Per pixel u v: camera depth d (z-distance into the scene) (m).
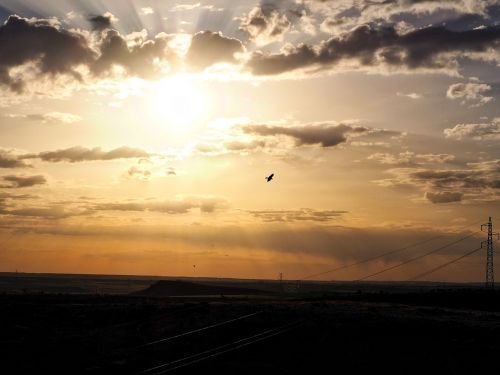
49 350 46.28
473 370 42.81
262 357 46.38
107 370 40.22
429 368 43.28
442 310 72.94
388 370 42.94
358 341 51.16
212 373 40.62
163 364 42.66
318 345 49.91
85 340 51.34
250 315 62.31
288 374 41.47
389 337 52.38
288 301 93.06
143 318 64.81
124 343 50.94
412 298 101.12
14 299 87.75
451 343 50.34
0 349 46.19
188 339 52.50
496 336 52.75
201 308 68.25
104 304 80.62
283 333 53.22
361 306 74.44
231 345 49.78
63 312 68.94
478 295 101.75
